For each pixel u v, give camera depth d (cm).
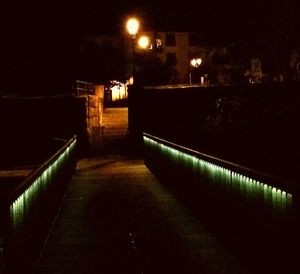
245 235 647
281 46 2262
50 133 2352
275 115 1421
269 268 562
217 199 793
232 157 1213
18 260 579
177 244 800
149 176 1594
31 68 3088
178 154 1171
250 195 615
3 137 2345
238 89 2186
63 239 860
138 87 2392
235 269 664
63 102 2358
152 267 686
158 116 2362
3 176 1551
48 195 875
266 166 1023
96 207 1127
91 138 2339
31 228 675
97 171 1758
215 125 1642
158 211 1064
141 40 3036
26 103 2372
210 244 794
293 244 491
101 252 770
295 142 1202
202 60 5062
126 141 2412
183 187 1117
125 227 930
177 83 4612
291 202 493
